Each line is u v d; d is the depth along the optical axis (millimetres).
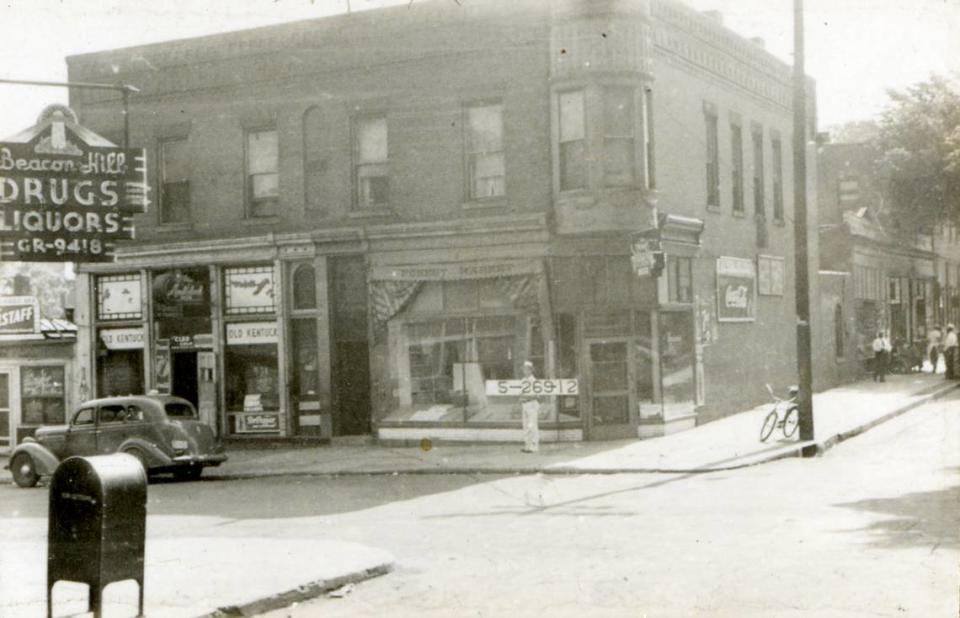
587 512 14914
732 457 20156
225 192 27078
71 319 31656
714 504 14945
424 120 24906
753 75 30719
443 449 23875
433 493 18047
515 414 24094
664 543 12070
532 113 23844
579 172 23375
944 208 43094
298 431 26594
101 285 28656
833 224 39344
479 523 14453
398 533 13938
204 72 27188
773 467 19188
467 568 11227
